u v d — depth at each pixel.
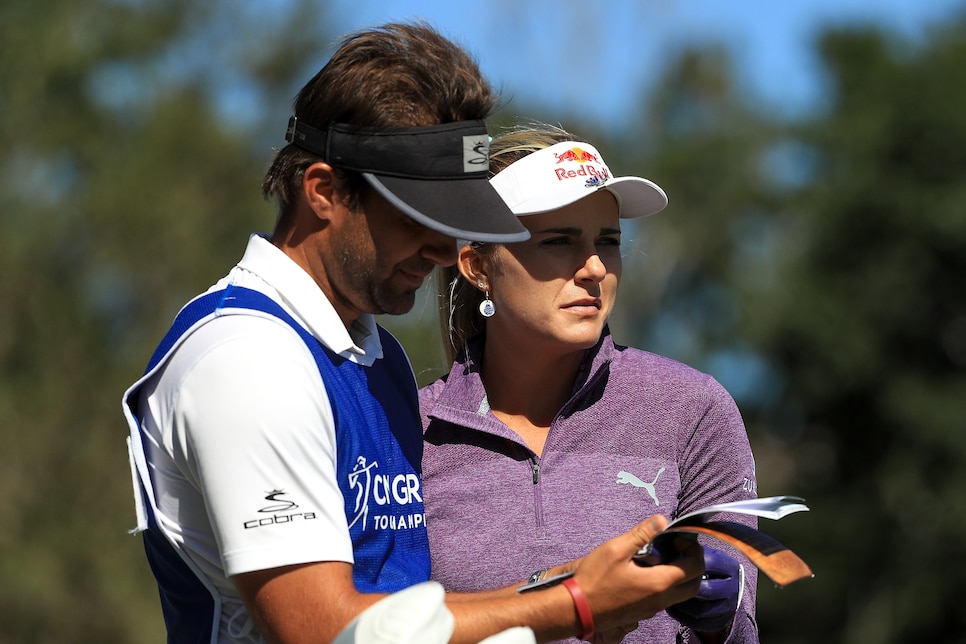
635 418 11.87
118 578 56.41
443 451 11.98
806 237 90.69
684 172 102.56
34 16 69.25
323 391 9.18
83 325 62.72
